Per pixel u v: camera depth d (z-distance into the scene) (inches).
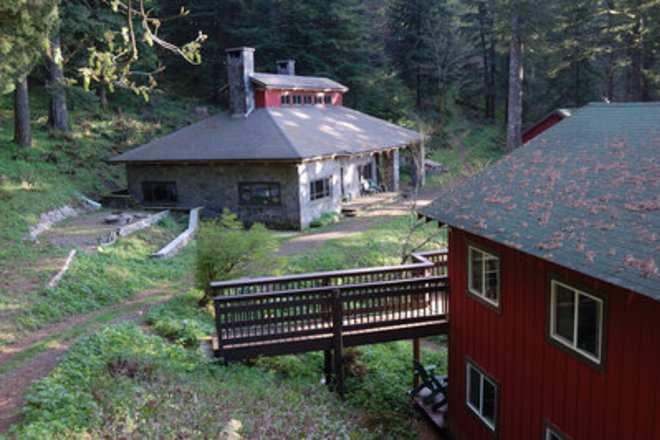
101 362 364.2
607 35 1366.9
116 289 597.3
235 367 409.7
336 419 375.9
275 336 419.5
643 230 258.7
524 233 314.0
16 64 534.3
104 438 270.8
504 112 2171.5
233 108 1175.6
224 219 550.9
